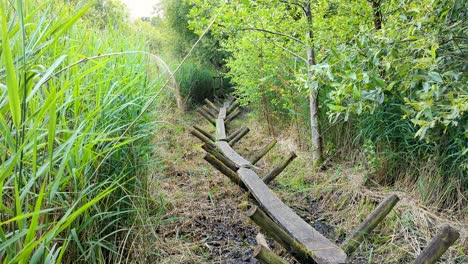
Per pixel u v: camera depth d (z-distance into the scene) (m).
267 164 4.31
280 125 5.75
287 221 2.16
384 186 3.15
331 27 3.33
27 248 0.87
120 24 2.99
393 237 2.42
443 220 2.50
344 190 3.19
